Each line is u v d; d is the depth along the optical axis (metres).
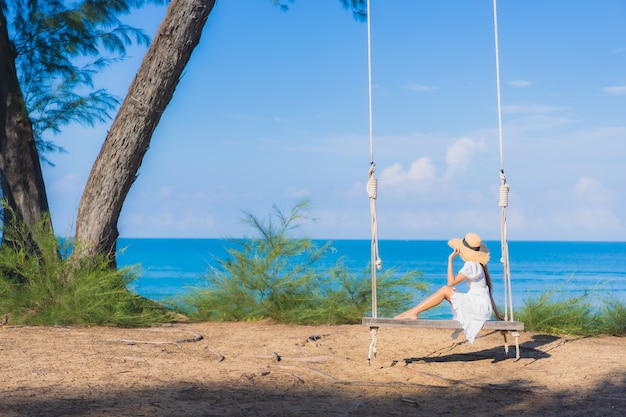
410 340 9.37
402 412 5.36
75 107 12.86
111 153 11.98
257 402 5.57
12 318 10.82
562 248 157.00
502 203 7.77
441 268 68.12
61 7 13.81
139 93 11.85
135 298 11.62
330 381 6.52
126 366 6.95
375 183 7.48
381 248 139.00
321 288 12.22
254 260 12.38
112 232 12.27
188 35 11.73
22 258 11.42
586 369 7.18
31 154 12.88
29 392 5.57
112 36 13.60
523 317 10.36
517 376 6.86
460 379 6.70
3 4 13.16
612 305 10.65
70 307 10.69
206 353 8.06
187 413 5.12
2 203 12.16
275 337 9.66
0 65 12.61
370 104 7.55
